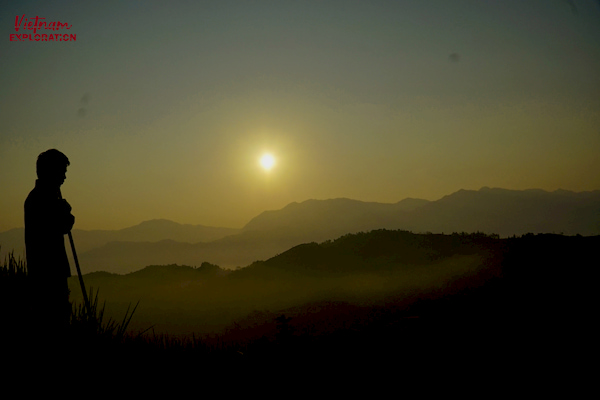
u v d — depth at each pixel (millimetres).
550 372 6152
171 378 5000
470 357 6730
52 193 5727
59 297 5297
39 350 4418
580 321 8508
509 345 7254
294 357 6211
